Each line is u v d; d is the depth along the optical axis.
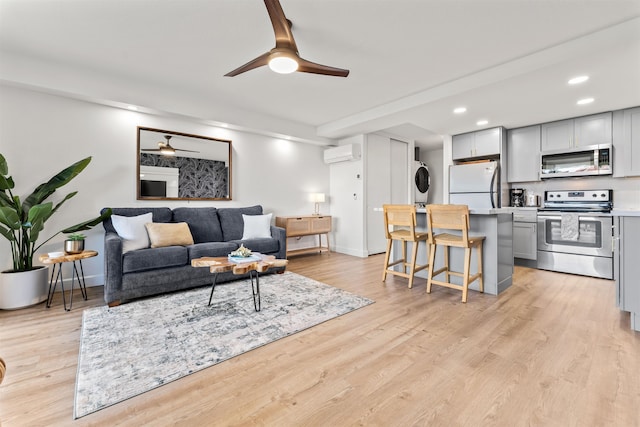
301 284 3.29
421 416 1.26
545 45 2.46
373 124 4.48
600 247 3.53
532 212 4.07
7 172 2.59
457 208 2.73
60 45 2.55
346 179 5.49
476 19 2.13
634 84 2.87
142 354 1.76
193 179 4.04
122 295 2.61
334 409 1.31
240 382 1.50
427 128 4.66
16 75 2.69
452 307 2.57
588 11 2.00
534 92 3.10
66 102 3.10
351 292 3.00
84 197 3.21
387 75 3.06
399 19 2.15
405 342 1.93
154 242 3.09
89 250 3.04
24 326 2.16
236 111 4.16
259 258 2.68
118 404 1.33
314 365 1.66
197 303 2.65
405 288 3.15
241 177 4.56
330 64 2.83
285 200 5.14
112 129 3.38
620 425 1.19
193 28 2.29
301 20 2.17
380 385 1.48
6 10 2.06
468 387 1.45
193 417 1.26
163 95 3.47
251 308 2.54
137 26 2.26
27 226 2.56
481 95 3.20
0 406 1.31
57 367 1.63
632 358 1.69
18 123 2.86
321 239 5.70
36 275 2.61
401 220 3.22
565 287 3.16
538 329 2.11
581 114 3.83
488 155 4.66
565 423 1.20
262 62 2.11
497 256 2.92
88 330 2.08
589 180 4.04
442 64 2.82
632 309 2.08
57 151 3.05
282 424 1.22
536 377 1.52
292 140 5.18
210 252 3.17
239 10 2.06
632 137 3.53
